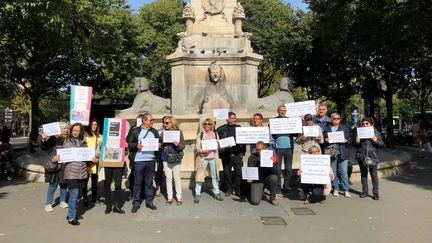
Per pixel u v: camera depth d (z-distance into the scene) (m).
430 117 41.34
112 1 28.20
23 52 26.72
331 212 8.02
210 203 8.84
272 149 9.02
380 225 7.08
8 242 6.31
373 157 9.23
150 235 6.57
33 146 26.78
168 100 14.22
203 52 13.41
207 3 13.98
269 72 42.62
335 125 9.55
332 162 9.56
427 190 10.36
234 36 13.76
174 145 8.69
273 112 13.16
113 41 25.58
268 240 6.23
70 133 7.63
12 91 31.11
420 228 6.89
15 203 9.25
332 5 20.12
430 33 17.83
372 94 32.34
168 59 13.70
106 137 8.19
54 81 29.16
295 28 33.78
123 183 10.91
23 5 14.27
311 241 6.18
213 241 6.20
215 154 9.12
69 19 17.20
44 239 6.46
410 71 30.72
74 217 7.32
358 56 21.59
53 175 8.49
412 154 22.69
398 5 16.14
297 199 9.23
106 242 6.25
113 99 37.38
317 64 33.69
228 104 12.81
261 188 8.65
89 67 30.36
